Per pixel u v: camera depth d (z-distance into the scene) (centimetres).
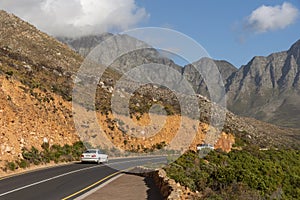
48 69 5631
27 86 3697
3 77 3372
